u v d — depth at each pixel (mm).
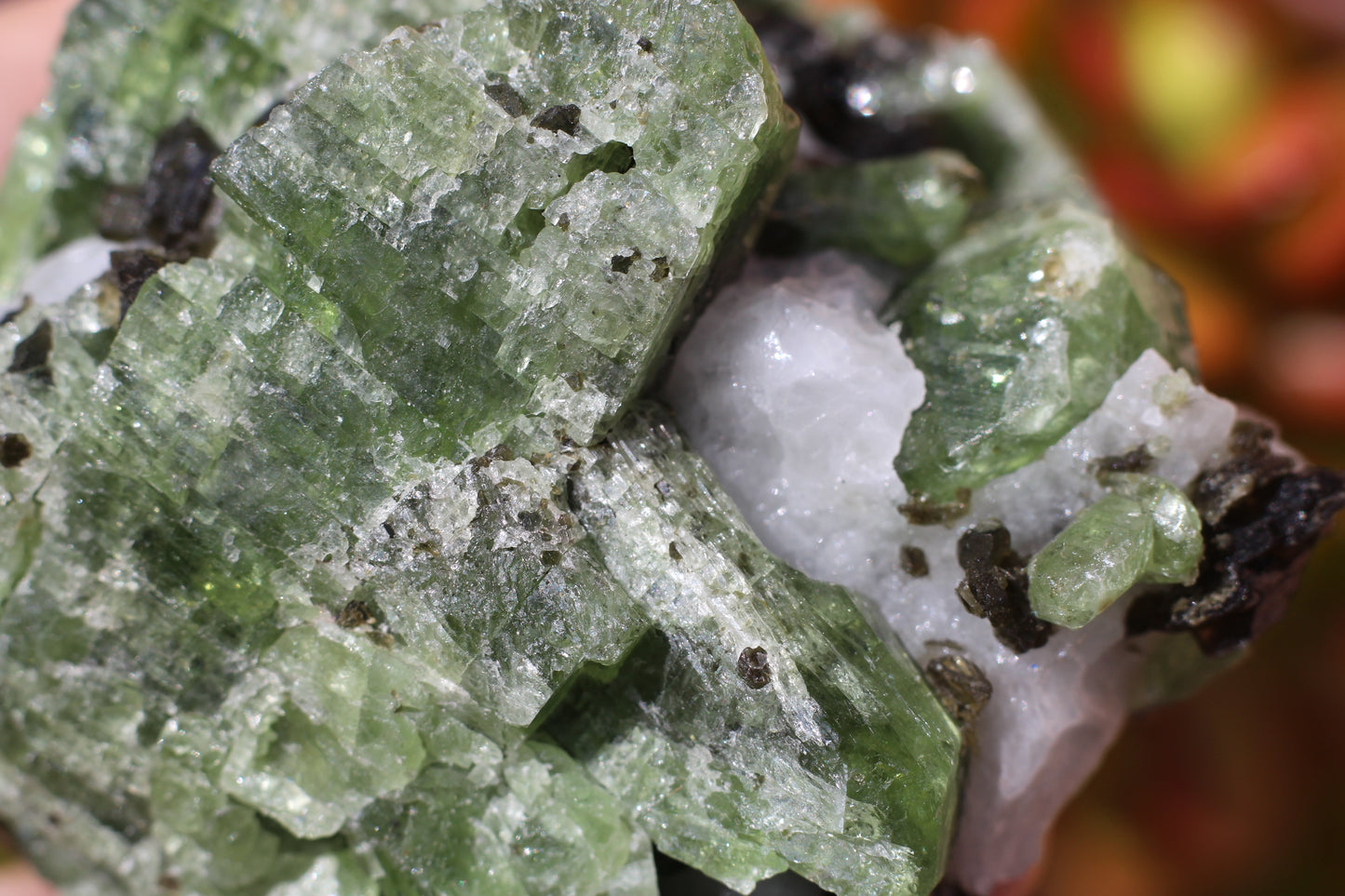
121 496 188
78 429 188
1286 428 260
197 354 186
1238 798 252
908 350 195
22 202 203
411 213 184
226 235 190
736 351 192
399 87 184
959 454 191
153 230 198
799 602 188
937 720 188
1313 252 253
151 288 187
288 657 188
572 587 185
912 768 185
